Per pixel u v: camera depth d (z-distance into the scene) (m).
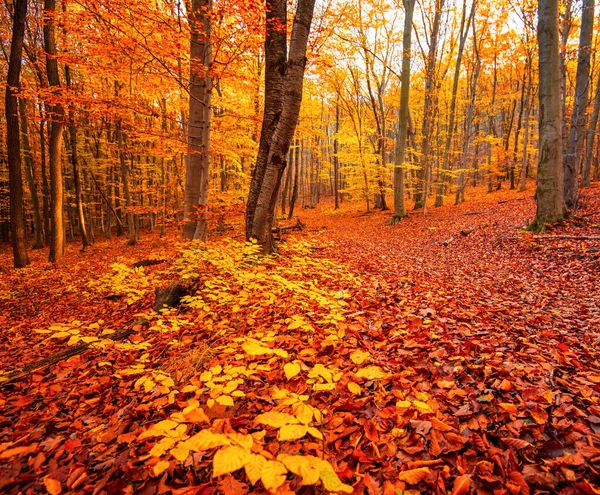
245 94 12.17
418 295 5.29
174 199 18.50
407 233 15.08
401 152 18.23
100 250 17.33
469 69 27.47
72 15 6.08
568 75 19.61
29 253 19.83
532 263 7.61
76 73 15.58
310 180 39.53
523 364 2.94
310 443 2.07
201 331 4.10
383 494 1.73
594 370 2.88
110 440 2.33
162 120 10.45
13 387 3.42
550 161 9.68
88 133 21.77
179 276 6.68
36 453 2.21
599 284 5.69
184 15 6.38
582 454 1.88
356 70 22.33
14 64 10.67
